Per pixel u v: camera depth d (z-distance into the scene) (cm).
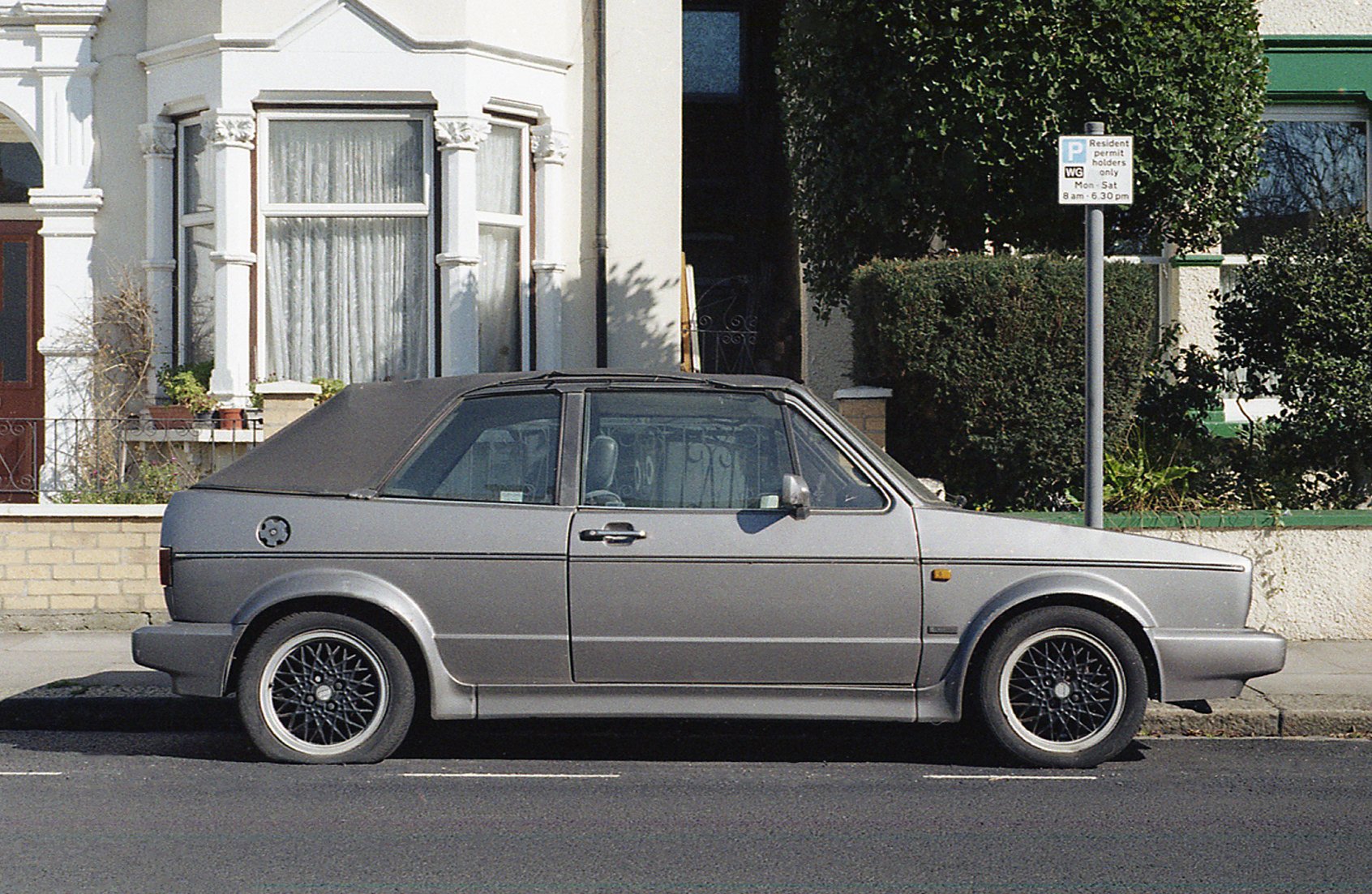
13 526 1039
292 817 607
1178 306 1287
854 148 1069
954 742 780
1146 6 1009
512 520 700
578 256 1355
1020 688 709
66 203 1316
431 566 696
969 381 980
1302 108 1322
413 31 1237
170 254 1302
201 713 811
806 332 1322
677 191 1357
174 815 610
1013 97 1006
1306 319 1034
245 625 696
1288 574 999
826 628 695
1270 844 573
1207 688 707
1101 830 593
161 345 1300
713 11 1722
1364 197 1323
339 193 1255
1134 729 703
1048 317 979
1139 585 707
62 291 1322
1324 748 771
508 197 1318
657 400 723
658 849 561
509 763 721
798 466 712
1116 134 1006
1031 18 1002
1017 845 568
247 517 705
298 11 1233
